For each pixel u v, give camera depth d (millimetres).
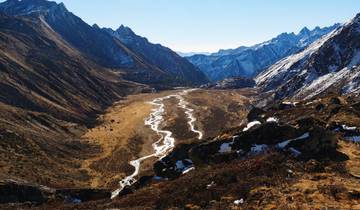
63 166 95750
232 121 171875
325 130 42656
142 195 39219
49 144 107750
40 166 88438
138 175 92688
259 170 36875
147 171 93750
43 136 112875
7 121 110625
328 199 29219
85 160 106875
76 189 55156
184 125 160625
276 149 42250
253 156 42344
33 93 164375
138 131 148500
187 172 49156
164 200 34812
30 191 52469
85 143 124438
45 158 95688
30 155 93312
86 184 85688
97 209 38469
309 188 31359
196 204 32094
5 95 146750
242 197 31328
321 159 39812
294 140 42562
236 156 44938
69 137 127812
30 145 99500
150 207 34000
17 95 152500
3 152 87000
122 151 117438
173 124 162125
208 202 31859
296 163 37906
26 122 121250
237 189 32750
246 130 49219
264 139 45250
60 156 102875
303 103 88500
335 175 34969
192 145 54906
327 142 41750
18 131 104938
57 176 85750
